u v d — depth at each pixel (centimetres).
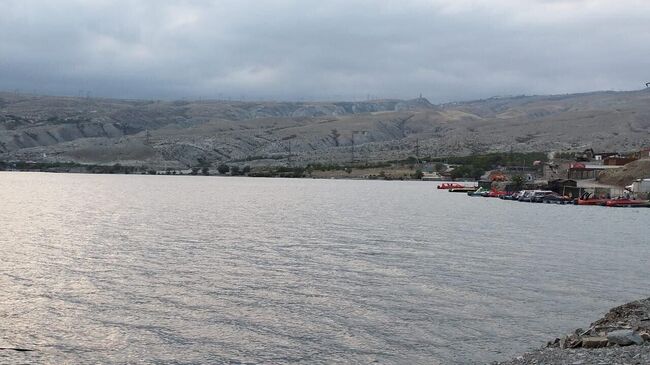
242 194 18962
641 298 4666
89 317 4053
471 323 3947
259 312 4188
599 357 2712
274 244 7350
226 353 3416
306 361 3297
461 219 10962
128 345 3538
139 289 4828
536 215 12062
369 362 3278
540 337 3678
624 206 14738
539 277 5397
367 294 4691
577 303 4478
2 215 11256
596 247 7412
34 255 6412
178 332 3762
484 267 5853
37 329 3800
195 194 18775
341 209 13150
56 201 15175
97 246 7106
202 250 6819
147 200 15800
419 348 3481
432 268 5769
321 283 5069
